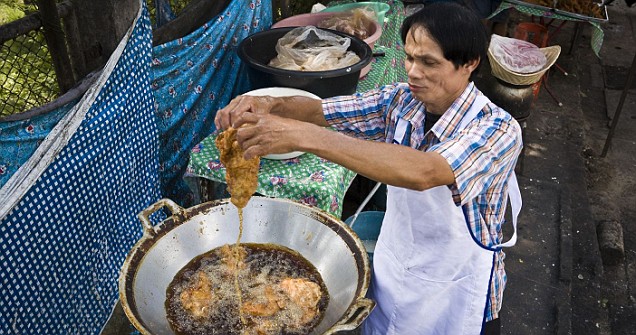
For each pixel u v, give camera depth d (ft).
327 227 6.22
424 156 4.34
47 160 5.83
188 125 9.39
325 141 4.22
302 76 8.26
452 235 5.57
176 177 9.51
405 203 5.66
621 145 15.97
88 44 7.57
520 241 11.60
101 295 7.43
